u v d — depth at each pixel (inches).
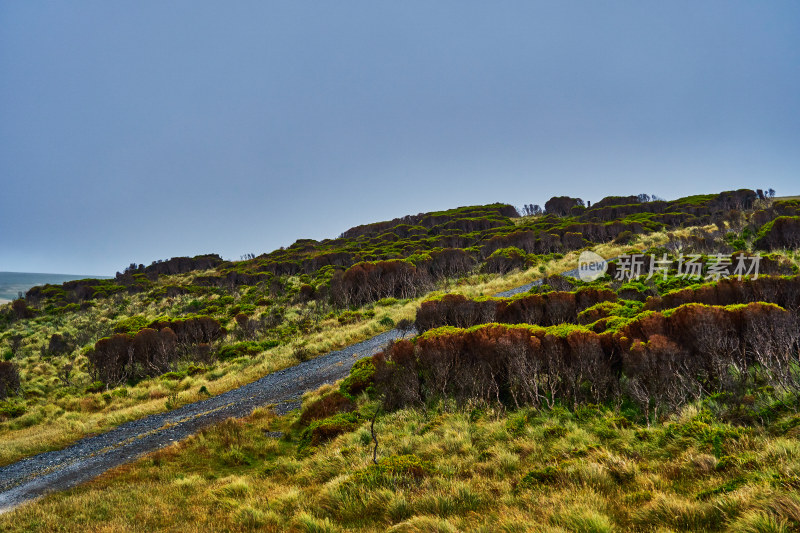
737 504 172.7
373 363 599.5
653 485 223.0
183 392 746.2
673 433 285.1
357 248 2586.1
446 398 472.4
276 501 302.0
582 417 366.9
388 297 1337.4
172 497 340.5
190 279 2556.6
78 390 884.0
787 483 176.6
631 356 380.2
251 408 617.3
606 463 259.3
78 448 537.6
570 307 689.6
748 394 313.6
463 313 725.9
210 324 1206.9
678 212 2337.6
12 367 880.3
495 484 269.0
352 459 367.6
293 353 872.3
